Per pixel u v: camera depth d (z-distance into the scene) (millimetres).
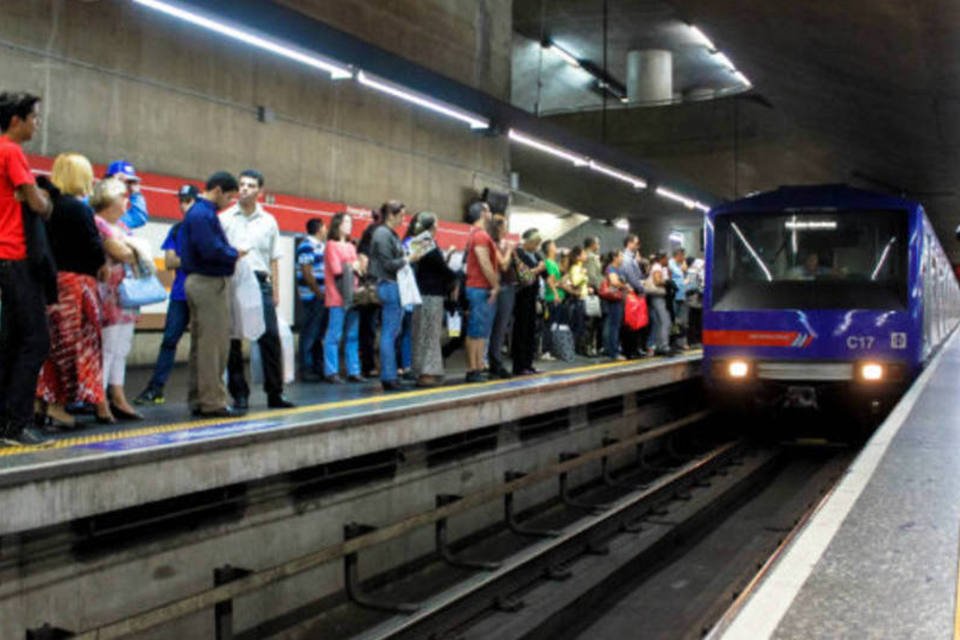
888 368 11305
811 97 25062
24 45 9211
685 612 7387
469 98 12133
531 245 10617
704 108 31797
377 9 14289
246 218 7125
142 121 10477
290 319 12484
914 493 4672
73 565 4812
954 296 26719
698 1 19609
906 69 18734
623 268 13281
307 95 12961
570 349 13516
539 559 7594
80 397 5855
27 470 4238
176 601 4902
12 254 4980
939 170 31359
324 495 6648
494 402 8320
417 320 9188
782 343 11648
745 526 10016
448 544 8070
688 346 18125
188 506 5480
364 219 13977
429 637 6145
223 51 11555
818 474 12055
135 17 10375
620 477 11641
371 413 6680
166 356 7605
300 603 6332
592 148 16453
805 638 2777
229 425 6102
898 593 3180
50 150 9461
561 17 32062
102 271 6090
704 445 14461
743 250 11961
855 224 11594
